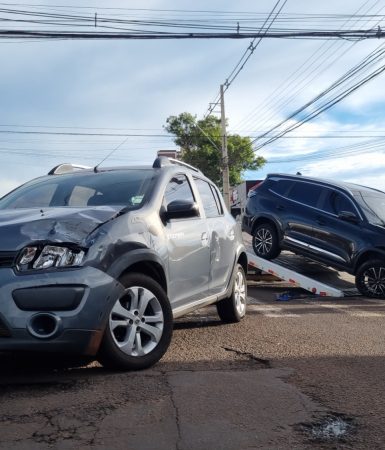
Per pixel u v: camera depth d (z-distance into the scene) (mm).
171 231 5223
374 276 10250
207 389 4125
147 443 3199
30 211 4629
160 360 4938
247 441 3254
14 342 3803
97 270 4133
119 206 4961
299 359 5098
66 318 3920
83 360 4844
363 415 3689
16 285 3852
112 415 3582
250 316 7668
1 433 3305
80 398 3875
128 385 4156
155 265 4824
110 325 4273
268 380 4391
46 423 3453
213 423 3494
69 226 4234
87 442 3199
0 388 4098
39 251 3994
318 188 11484
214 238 6223
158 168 5719
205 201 6531
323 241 11031
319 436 3348
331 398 4000
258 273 12391
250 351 5379
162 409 3699
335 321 7297
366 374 4621
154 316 4676
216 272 6281
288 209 11680
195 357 5109
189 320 7238
